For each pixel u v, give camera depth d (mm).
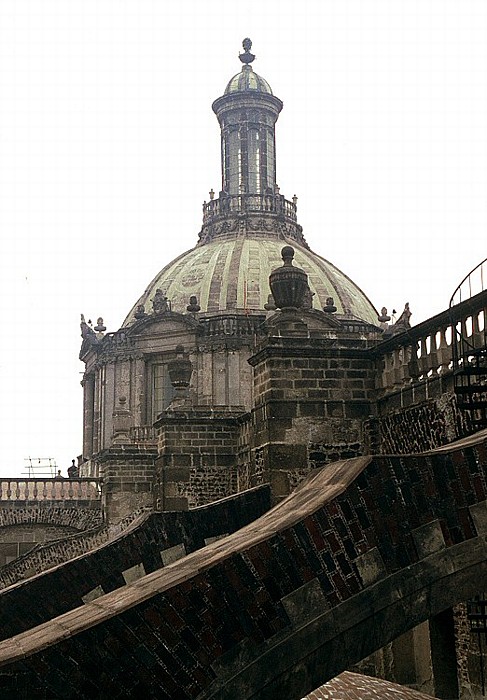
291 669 10062
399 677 19312
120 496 40688
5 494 51156
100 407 57719
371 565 10531
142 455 41000
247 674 9891
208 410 28984
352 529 10578
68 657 9438
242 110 65562
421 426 18734
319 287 58469
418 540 10695
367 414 20734
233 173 65312
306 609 10219
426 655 19188
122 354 56531
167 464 28578
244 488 27656
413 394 19078
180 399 32500
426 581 10609
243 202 64000
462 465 11000
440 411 17953
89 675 9453
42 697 9297
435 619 19141
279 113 67188
